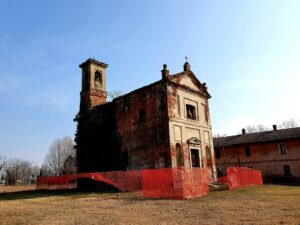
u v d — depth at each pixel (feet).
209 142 102.78
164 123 86.17
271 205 45.19
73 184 107.76
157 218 35.88
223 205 46.60
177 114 90.02
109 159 101.81
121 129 100.48
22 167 322.75
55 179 116.37
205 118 104.63
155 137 87.92
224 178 97.35
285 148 146.82
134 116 96.89
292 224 29.94
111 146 102.53
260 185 97.19
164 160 83.71
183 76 97.71
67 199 67.21
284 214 36.32
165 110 86.84
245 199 54.34
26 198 76.23
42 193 95.30
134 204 50.98
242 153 157.89
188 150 90.12
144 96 94.94
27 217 40.78
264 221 32.04
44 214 43.09
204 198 57.77
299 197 56.54
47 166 288.71
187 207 45.34
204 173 67.77
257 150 153.89
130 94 99.60
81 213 42.39
